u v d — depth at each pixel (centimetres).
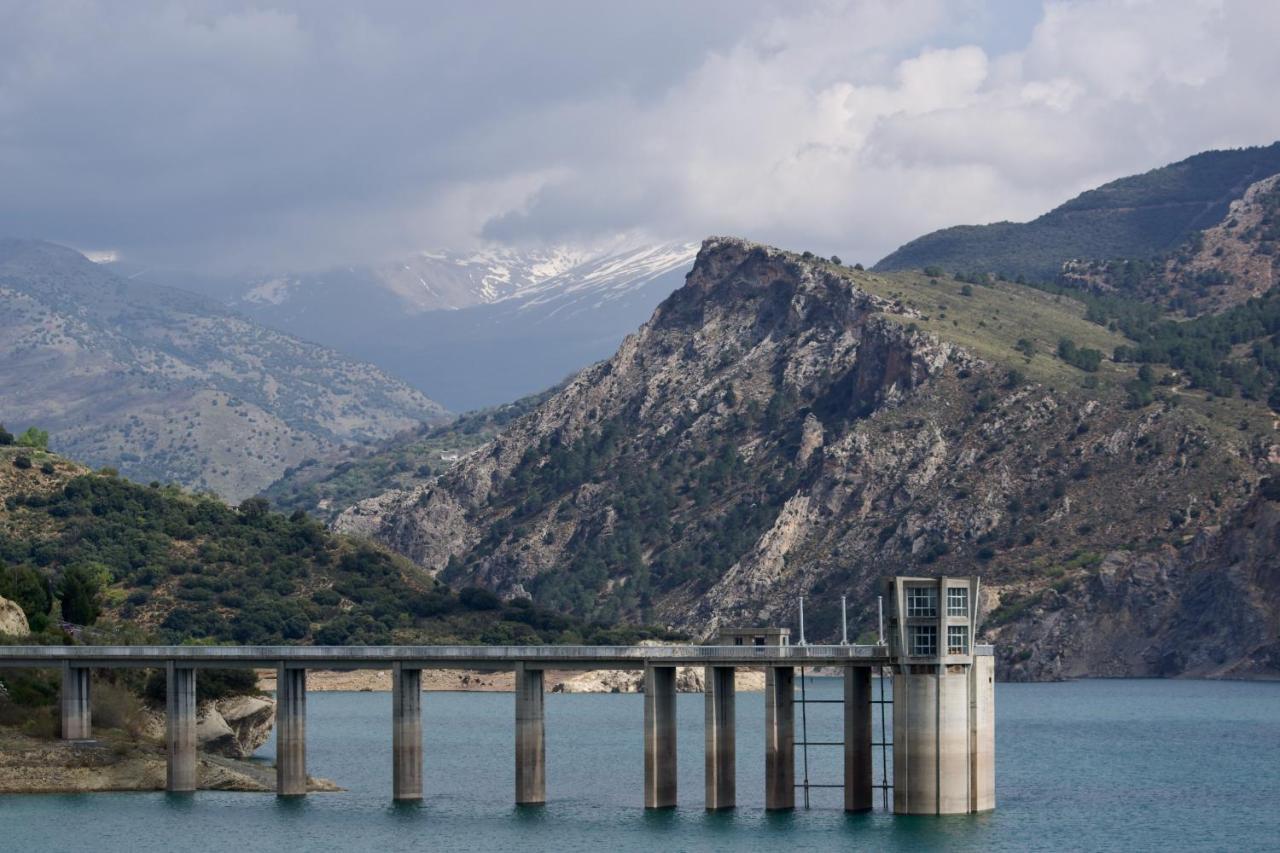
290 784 19000
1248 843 17725
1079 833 17912
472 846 16288
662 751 17875
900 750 16588
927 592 16550
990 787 16950
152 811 18062
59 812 17975
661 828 16975
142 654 19250
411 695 18588
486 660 18188
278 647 18888
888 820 17138
